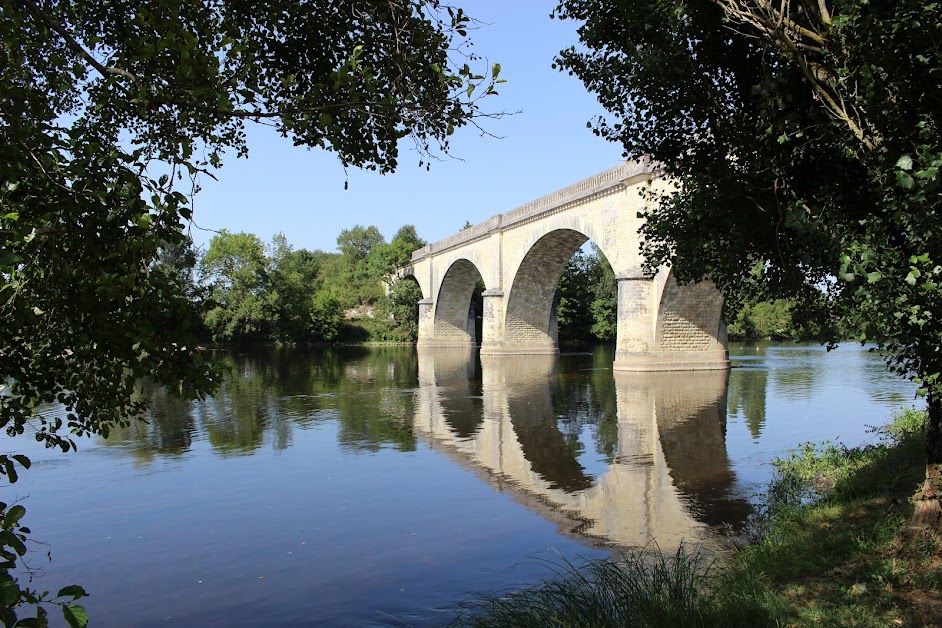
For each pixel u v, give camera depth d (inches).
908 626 191.2
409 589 286.0
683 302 1253.1
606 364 1670.8
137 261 138.1
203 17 177.3
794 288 270.1
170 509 412.2
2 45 148.1
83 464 538.9
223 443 626.2
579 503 415.2
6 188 126.5
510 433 672.4
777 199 256.2
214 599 280.2
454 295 2716.5
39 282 141.3
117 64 171.6
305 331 3075.8
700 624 197.5
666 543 336.8
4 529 96.0
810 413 766.5
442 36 190.4
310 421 761.0
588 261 3139.8
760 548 288.7
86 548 343.6
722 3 241.4
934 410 247.1
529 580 290.5
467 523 378.0
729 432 653.9
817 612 204.5
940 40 176.9
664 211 335.3
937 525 243.4
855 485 360.5
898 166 173.6
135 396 1010.7
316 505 418.0
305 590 287.7
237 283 2709.2
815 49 213.5
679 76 280.5
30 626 92.5
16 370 158.2
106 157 136.3
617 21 303.6
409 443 621.3
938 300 181.3
